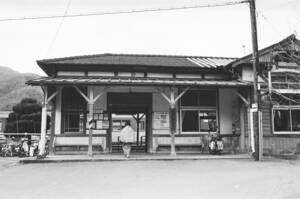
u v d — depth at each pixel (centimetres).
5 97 6775
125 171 1026
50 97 1402
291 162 1247
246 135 1534
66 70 1609
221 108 1645
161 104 1616
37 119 2447
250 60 1558
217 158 1364
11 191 735
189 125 1612
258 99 1328
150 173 984
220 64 1753
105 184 811
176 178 891
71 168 1102
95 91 1574
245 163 1220
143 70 1648
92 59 1711
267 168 1085
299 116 1577
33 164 1219
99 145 1537
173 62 1750
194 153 1566
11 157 1492
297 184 793
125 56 1892
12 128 2381
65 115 1544
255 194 686
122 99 1592
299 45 1547
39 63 1573
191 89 1627
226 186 772
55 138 1512
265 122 1523
